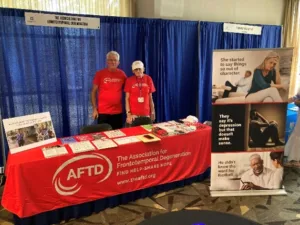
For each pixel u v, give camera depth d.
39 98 3.46
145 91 3.42
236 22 4.96
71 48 3.54
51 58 3.44
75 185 2.32
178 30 4.14
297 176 3.40
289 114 3.78
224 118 2.70
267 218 2.50
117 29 3.72
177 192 2.96
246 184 2.89
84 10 3.82
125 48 3.84
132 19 3.79
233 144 2.78
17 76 3.29
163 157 2.73
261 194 2.90
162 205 2.71
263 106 2.70
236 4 4.87
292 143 3.69
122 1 4.03
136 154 2.55
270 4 5.21
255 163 2.84
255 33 4.86
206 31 4.35
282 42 5.35
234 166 2.84
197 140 2.92
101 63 3.74
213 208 2.66
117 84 3.40
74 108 3.71
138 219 2.48
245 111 2.70
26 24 3.14
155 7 4.16
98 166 2.38
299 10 5.12
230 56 2.55
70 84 3.62
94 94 3.48
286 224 2.42
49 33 3.37
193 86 4.49
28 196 2.12
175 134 2.77
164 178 2.81
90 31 3.59
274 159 2.86
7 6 3.41
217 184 2.88
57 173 2.21
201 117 4.59
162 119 4.29
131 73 3.95
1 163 3.33
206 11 4.61
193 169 2.99
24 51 3.28
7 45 3.17
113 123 3.46
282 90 2.67
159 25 3.96
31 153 2.24
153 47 4.00
